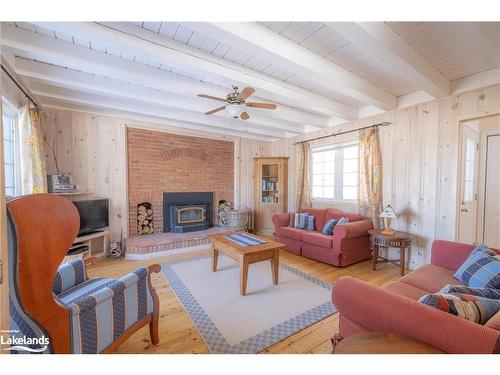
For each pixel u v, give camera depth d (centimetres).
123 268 338
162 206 462
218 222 537
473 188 376
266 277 309
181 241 412
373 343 100
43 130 347
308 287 280
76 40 221
